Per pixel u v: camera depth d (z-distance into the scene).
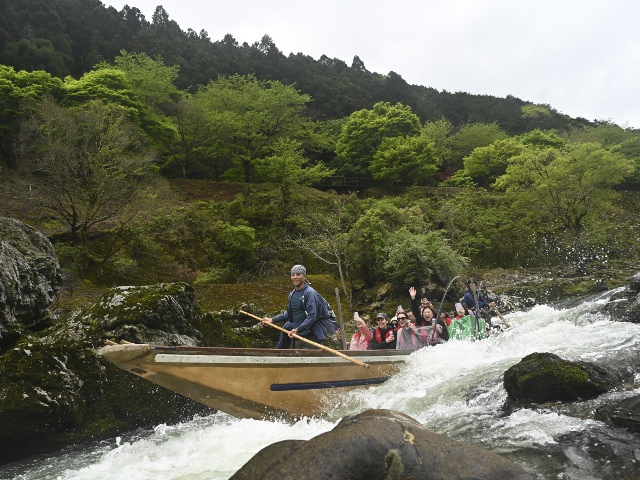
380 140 49.34
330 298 22.56
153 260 23.94
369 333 8.83
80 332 7.55
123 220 22.72
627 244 35.69
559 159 33.22
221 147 40.59
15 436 6.27
